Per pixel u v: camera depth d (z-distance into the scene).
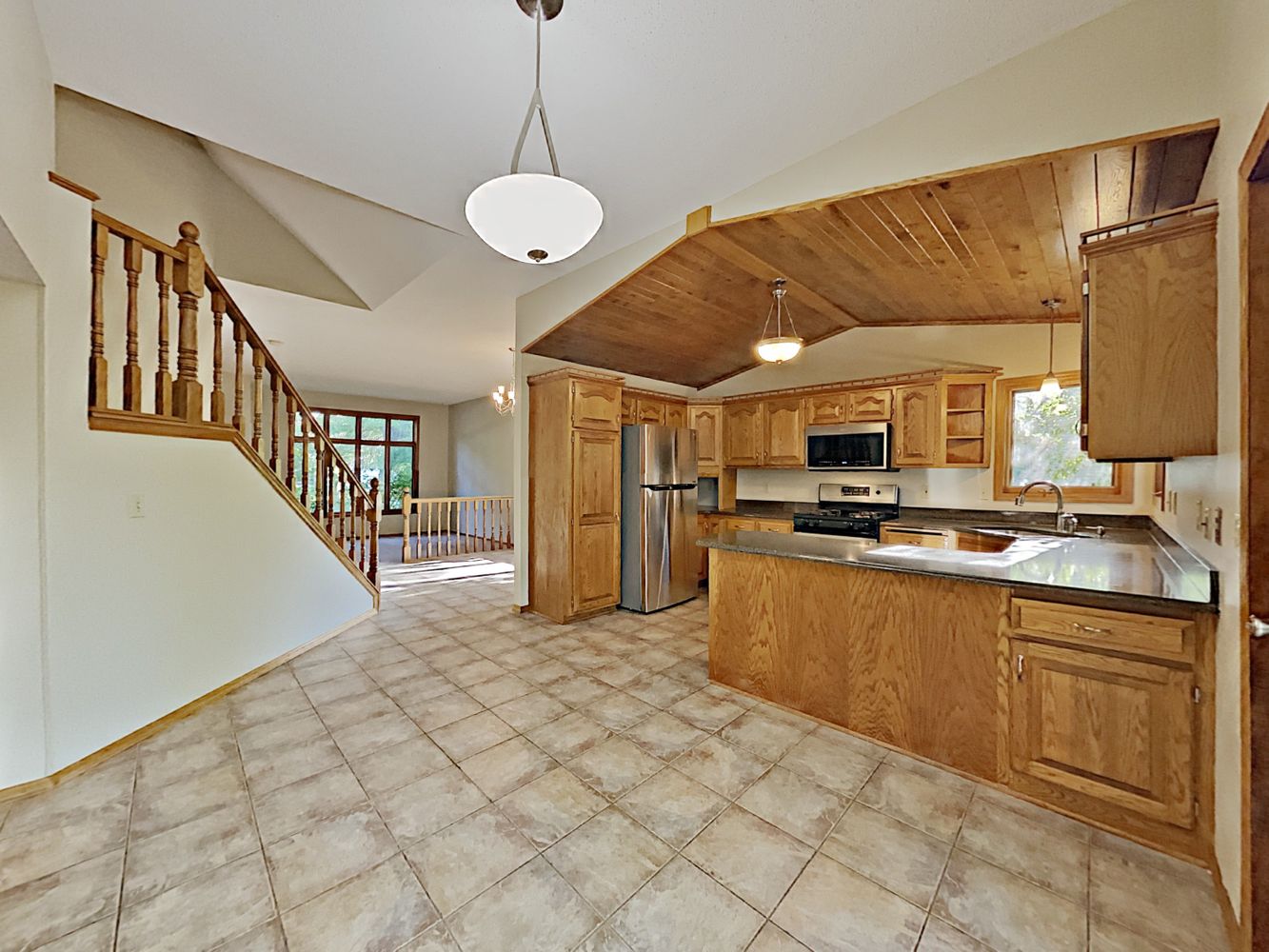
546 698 2.79
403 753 2.23
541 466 4.43
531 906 1.44
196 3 1.64
